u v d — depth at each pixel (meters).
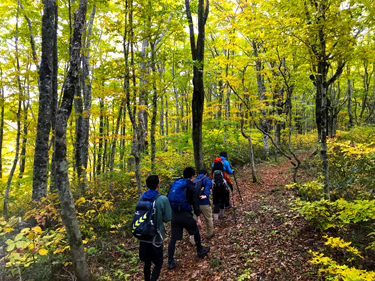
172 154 9.83
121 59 4.89
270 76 7.80
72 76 3.13
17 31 6.93
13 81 6.60
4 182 8.30
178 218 3.62
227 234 4.34
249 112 6.83
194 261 3.70
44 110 5.42
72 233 3.08
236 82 7.14
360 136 7.68
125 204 5.89
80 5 3.24
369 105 13.96
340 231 3.24
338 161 5.29
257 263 3.18
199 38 6.29
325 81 3.79
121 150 8.93
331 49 3.81
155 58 5.32
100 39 10.30
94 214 5.22
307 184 3.90
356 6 3.48
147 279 3.09
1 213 6.26
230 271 3.17
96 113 6.58
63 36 7.38
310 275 2.66
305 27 3.66
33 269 3.22
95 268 3.66
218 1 10.76
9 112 8.41
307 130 26.30
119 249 4.21
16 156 6.19
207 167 9.10
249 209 5.22
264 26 4.55
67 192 3.08
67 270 3.44
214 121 9.10
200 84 6.33
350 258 2.61
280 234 3.71
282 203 4.92
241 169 9.97
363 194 3.56
